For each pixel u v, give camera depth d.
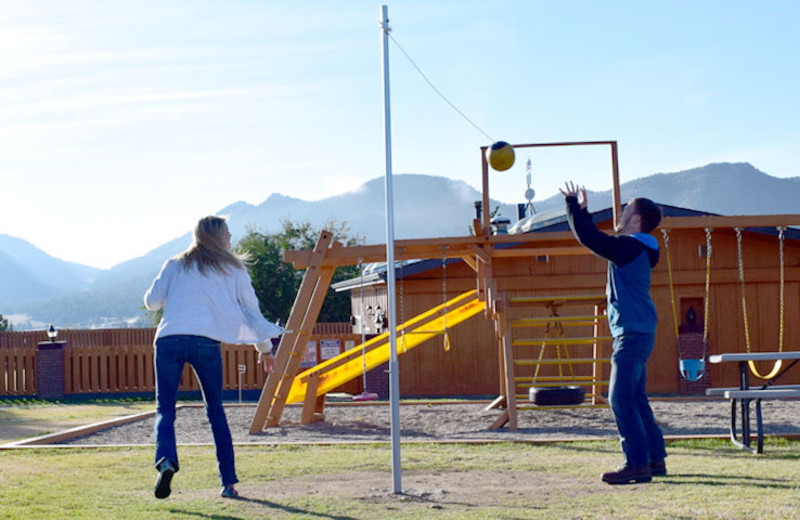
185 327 5.69
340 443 9.12
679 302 20.58
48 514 5.20
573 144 12.34
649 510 5.01
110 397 22.67
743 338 20.34
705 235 20.55
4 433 13.53
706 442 8.51
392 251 6.32
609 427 11.17
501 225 21.08
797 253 20.45
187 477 6.79
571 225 6.13
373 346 14.20
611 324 6.26
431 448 8.69
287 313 42.59
